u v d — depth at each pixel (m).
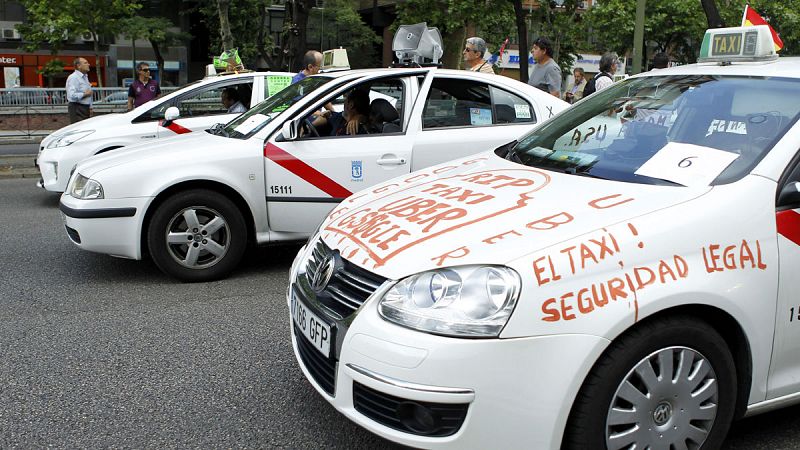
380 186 3.71
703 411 2.76
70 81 13.87
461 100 6.18
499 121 6.25
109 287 5.77
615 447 2.61
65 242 7.39
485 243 2.65
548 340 2.47
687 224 2.70
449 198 3.12
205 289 5.71
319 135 6.22
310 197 5.84
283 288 5.76
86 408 3.61
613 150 3.46
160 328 4.79
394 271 2.68
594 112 3.90
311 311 2.97
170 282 5.91
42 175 9.21
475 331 2.47
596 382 2.54
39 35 32.34
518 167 3.52
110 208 5.51
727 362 2.76
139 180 5.55
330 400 2.83
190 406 3.64
